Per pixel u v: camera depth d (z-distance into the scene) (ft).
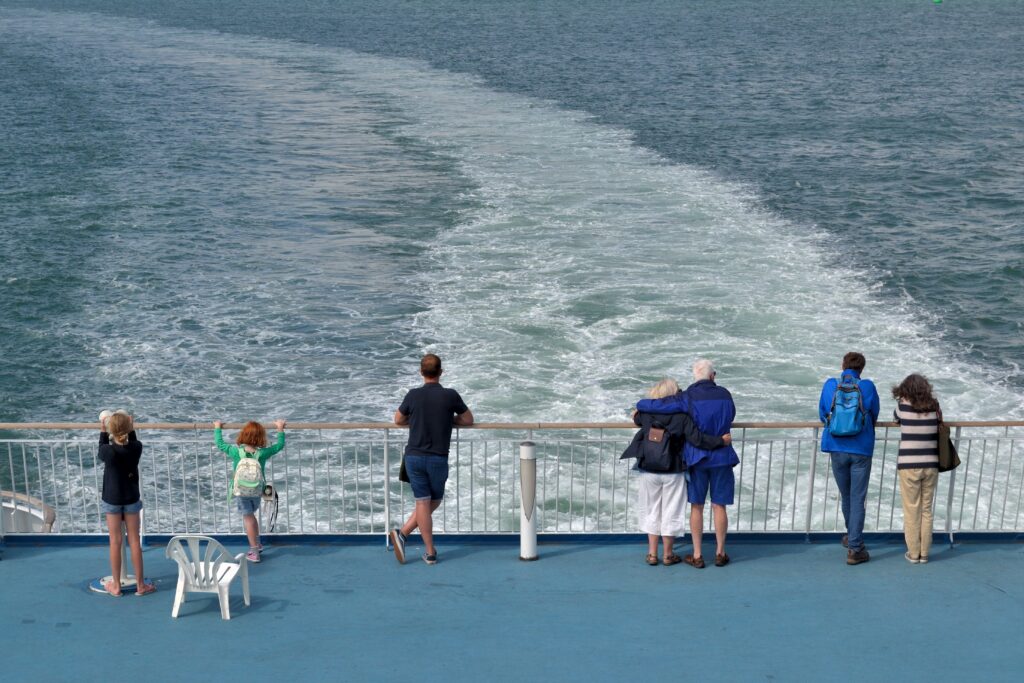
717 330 85.51
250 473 30.60
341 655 25.57
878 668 25.03
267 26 435.12
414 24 442.91
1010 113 213.66
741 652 25.73
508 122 200.44
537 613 27.76
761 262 106.01
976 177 151.84
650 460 29.66
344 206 133.18
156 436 67.10
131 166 160.66
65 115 211.00
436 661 25.27
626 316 88.89
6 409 73.36
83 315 92.58
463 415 30.58
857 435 30.07
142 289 99.81
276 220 127.13
